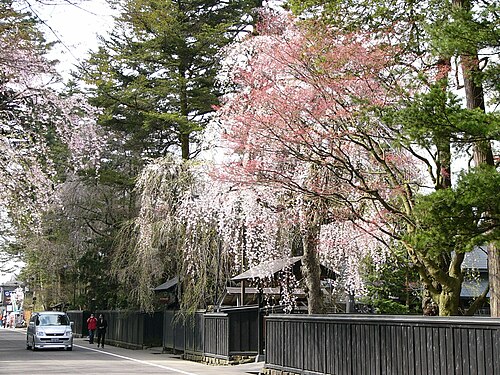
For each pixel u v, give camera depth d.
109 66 35.06
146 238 27.47
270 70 16.30
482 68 11.77
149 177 28.16
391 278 22.17
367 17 14.26
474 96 12.44
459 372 11.22
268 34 17.91
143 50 35.59
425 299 16.48
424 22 12.59
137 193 30.78
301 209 17.86
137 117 36.97
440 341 11.73
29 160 17.83
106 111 36.28
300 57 14.84
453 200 9.77
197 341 26.72
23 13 10.14
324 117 14.62
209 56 36.00
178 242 26.39
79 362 25.75
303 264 19.61
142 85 35.22
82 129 19.55
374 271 21.72
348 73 13.71
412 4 13.60
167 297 35.06
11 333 68.38
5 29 11.63
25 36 12.23
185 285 26.22
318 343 15.95
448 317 11.56
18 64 13.70
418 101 10.27
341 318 14.84
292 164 16.91
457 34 10.29
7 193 17.39
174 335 30.20
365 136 14.19
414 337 12.42
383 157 14.42
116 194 40.41
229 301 30.55
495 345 10.49
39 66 14.47
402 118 10.35
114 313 40.88
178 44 34.81
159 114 34.41
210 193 20.92
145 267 28.64
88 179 38.84
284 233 20.33
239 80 18.19
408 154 16.19
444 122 10.00
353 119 13.89
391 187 14.45
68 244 41.84
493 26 10.09
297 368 16.95
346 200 14.19
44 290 58.06
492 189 9.56
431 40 11.05
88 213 40.53
